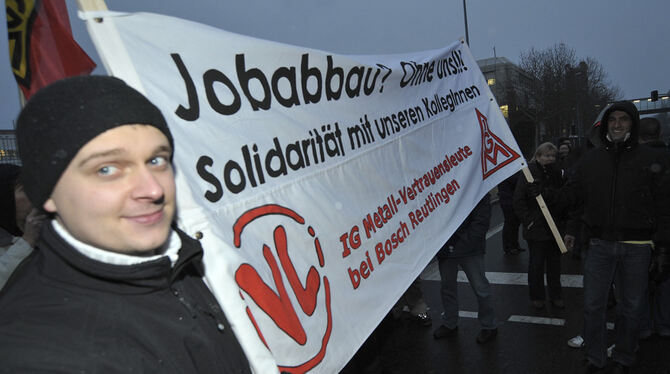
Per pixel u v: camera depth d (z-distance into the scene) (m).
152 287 0.87
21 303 0.76
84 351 0.74
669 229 2.79
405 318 4.45
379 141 2.23
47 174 0.78
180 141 1.32
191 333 0.91
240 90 1.56
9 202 1.70
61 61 1.20
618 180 2.90
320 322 1.61
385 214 2.12
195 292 1.05
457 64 3.17
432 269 6.29
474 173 2.94
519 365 3.41
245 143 1.52
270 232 1.52
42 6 1.18
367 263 1.93
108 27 1.15
